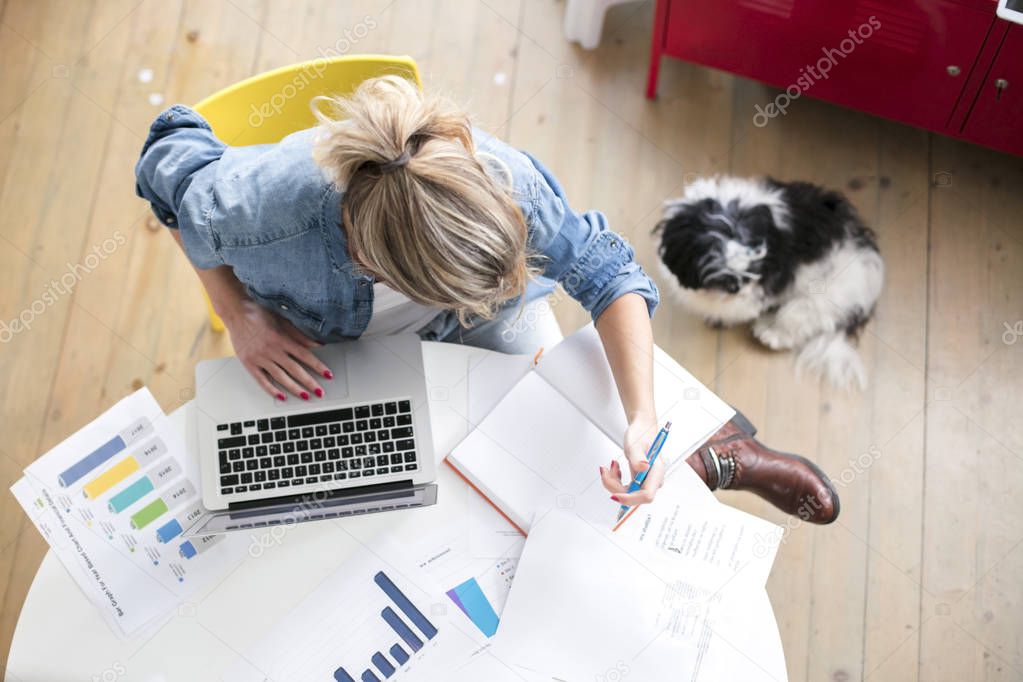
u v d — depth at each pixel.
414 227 0.94
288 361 1.24
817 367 2.03
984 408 2.02
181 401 1.98
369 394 1.23
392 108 0.95
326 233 1.20
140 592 1.19
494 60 2.28
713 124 2.24
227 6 2.29
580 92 2.26
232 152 1.25
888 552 1.92
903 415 2.01
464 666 1.16
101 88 2.21
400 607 1.18
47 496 1.22
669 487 1.25
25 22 2.25
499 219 0.96
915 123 2.03
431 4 2.31
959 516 1.94
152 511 1.22
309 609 1.18
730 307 1.96
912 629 1.87
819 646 1.86
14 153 2.14
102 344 2.01
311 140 1.20
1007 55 1.78
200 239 1.25
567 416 1.28
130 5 2.27
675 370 1.32
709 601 1.19
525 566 1.19
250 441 1.21
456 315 1.47
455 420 1.29
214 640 1.17
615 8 2.32
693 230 1.91
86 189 2.12
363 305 1.33
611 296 1.33
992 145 2.00
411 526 1.23
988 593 1.89
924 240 2.14
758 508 1.95
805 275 1.97
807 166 2.20
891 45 1.87
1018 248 2.13
